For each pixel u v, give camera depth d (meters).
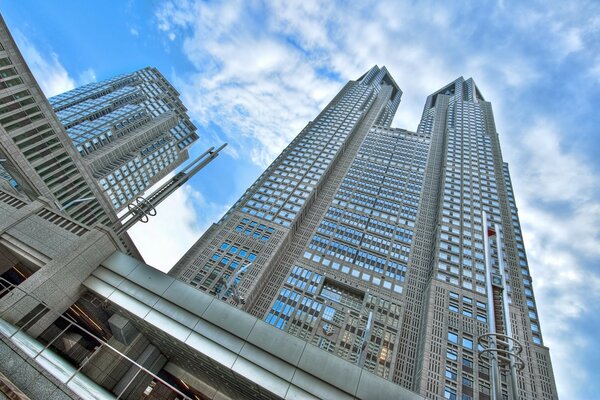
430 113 163.00
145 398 33.12
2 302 19.28
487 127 128.88
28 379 14.38
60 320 30.70
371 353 52.56
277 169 100.56
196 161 29.70
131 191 142.12
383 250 74.88
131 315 23.44
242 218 77.06
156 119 162.12
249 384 20.81
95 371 25.61
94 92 162.25
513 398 16.73
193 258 65.19
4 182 52.47
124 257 25.28
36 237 25.00
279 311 58.56
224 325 21.62
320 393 19.05
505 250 72.81
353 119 133.25
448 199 87.69
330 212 86.88
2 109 54.97
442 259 68.81
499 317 21.23
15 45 55.78
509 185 100.69
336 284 65.62
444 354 49.47
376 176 103.69
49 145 64.12
